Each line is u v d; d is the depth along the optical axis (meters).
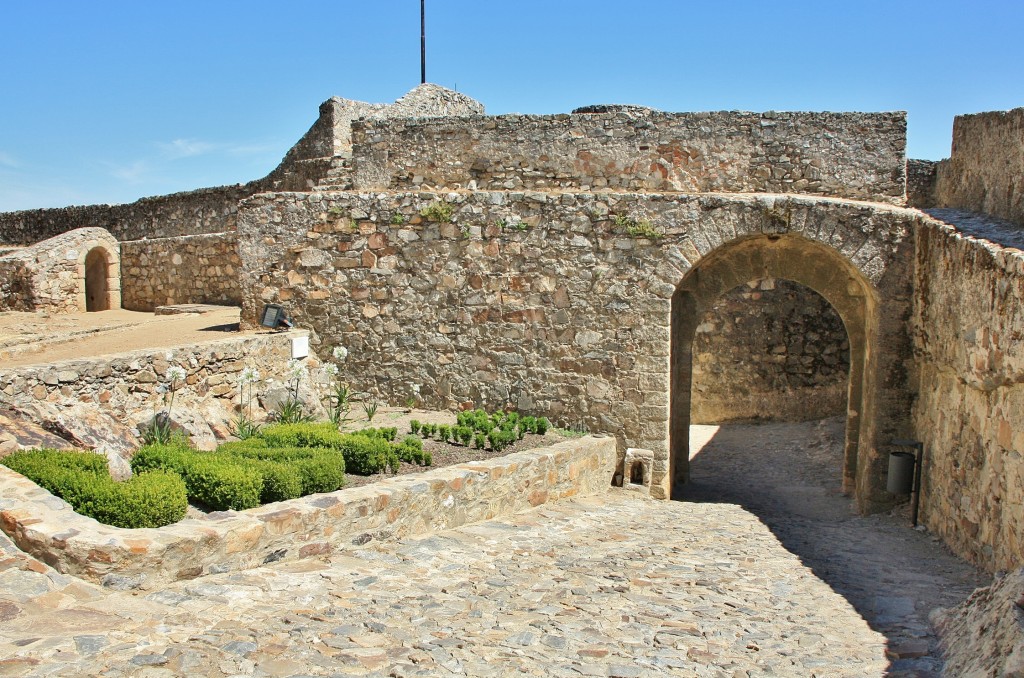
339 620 4.77
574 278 10.95
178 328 13.30
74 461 6.18
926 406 9.73
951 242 8.63
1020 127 8.62
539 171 11.95
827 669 4.48
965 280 8.16
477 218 11.29
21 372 7.83
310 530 6.18
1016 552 6.65
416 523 7.23
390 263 11.75
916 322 10.02
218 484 6.60
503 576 6.18
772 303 16.67
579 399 11.06
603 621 5.17
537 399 11.23
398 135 12.55
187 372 9.63
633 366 10.81
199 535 5.34
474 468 8.17
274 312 11.96
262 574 5.58
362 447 8.35
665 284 10.62
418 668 4.12
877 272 10.19
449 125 12.31
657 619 5.29
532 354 11.22
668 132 11.44
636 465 10.85
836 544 8.70
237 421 9.95
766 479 13.52
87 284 20.42
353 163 12.78
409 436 9.51
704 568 6.91
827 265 11.95
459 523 7.82
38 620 4.23
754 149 11.24
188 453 7.41
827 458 14.30
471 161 12.25
